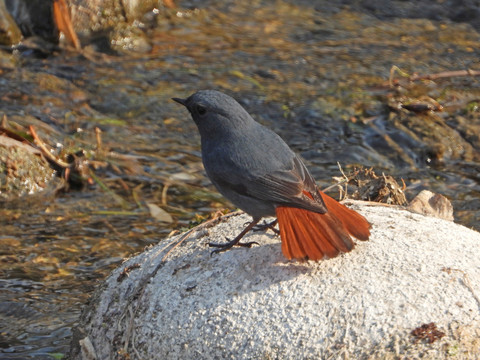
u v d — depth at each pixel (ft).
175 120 47.55
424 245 22.30
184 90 51.06
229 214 26.40
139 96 49.93
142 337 21.49
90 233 35.22
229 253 22.99
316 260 20.79
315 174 41.50
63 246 33.99
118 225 35.99
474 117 47.42
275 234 24.11
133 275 23.63
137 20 59.31
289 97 50.42
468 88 51.31
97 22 56.85
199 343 20.66
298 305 20.53
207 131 24.90
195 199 38.68
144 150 43.60
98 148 42.98
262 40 58.95
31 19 55.11
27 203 37.78
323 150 44.21
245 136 24.45
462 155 43.80
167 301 21.93
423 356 18.71
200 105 24.66
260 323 20.43
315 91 51.19
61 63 53.42
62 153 41.55
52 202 38.04
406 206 29.07
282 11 64.03
